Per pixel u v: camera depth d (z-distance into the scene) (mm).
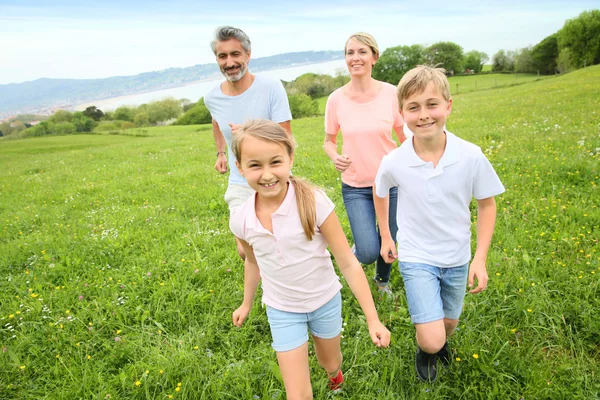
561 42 75312
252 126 2084
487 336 2996
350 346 3131
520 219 4898
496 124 12914
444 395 2590
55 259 5289
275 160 2080
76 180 11734
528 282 3508
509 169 6863
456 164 2432
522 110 15930
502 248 4273
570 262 3781
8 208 9070
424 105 2367
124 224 6457
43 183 11953
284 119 3801
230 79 3652
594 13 70375
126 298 4062
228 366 2967
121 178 11188
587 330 2963
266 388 2711
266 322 3549
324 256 2346
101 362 3172
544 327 3061
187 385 2801
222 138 4566
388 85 3678
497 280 3574
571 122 11211
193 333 3441
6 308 4094
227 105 3840
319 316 2385
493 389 2580
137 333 3508
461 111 18875
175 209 7215
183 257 4848
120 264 4930
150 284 4289
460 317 3277
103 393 2811
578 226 4500
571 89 21250
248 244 2451
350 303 3693
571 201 5266
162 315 3727
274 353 3088
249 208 2293
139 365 3033
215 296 3980
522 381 2639
